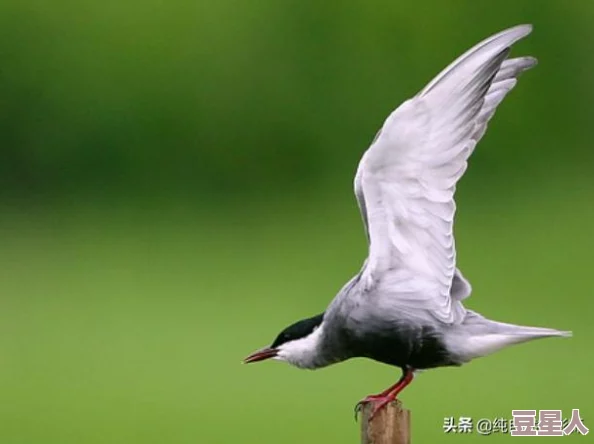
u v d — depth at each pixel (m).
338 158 26.62
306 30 27.12
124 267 23.86
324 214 25.75
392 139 9.36
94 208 26.05
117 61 26.67
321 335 9.99
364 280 9.66
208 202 26.41
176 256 24.42
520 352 18.50
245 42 27.05
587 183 26.67
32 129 26.12
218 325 21.03
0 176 26.08
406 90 26.89
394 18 27.09
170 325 21.09
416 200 9.45
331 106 26.88
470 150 9.40
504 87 9.84
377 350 9.77
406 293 9.58
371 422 9.05
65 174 26.22
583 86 27.70
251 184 26.52
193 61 26.88
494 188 26.55
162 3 27.12
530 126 27.44
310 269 23.39
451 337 9.65
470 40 27.25
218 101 26.81
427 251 9.48
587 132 27.58
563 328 19.69
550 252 23.48
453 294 9.73
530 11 27.61
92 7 26.84
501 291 21.69
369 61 27.05
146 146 26.50
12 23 26.36
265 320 21.11
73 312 21.89
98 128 26.41
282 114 26.81
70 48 26.48
